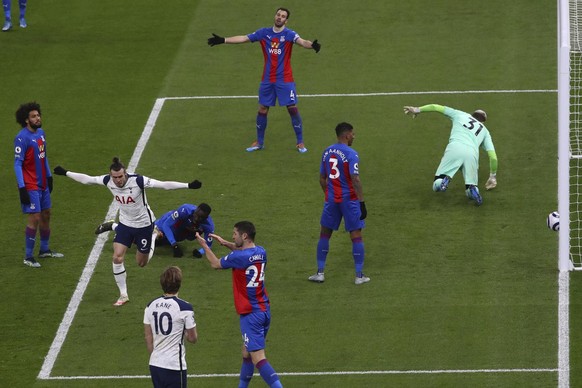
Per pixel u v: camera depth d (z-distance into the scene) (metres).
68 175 61.12
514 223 70.19
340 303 62.44
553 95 87.56
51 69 95.00
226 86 91.38
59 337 60.03
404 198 73.75
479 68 92.56
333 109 87.06
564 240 64.31
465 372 56.00
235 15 103.38
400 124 84.31
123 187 60.47
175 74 93.50
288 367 56.88
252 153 80.75
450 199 73.38
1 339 60.00
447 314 61.00
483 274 64.81
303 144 80.81
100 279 65.44
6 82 92.81
